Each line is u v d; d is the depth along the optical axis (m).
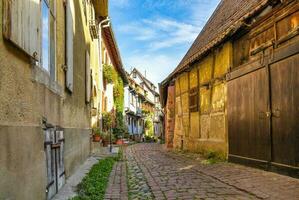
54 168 6.41
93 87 17.73
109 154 15.84
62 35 7.85
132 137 44.56
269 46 8.82
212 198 6.18
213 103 13.41
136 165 11.97
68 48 8.22
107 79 25.38
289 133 7.78
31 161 4.58
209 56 13.85
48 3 6.35
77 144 10.07
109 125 23.48
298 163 7.42
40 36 5.45
